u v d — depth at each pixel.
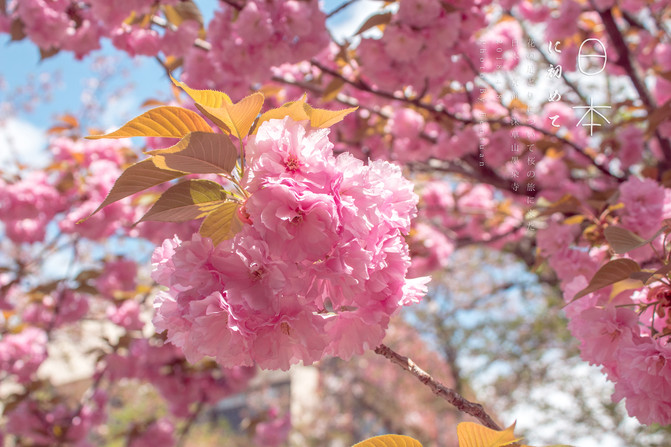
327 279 1.28
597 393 9.68
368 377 15.31
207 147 1.24
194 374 6.51
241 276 1.20
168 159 1.24
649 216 2.38
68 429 6.03
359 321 1.34
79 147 5.35
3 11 4.25
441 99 4.73
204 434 15.48
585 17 5.43
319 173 1.21
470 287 12.32
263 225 1.19
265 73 3.79
